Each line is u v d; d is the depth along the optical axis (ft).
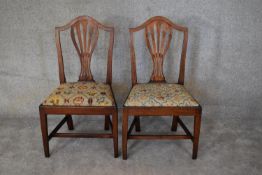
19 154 6.06
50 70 7.45
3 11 6.87
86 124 7.68
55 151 6.19
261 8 6.86
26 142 6.58
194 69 7.43
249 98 7.71
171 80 7.53
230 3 6.82
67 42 7.12
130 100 5.51
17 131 7.14
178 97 5.54
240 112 7.86
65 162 5.76
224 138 6.77
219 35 7.10
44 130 5.66
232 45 7.20
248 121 7.75
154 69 6.46
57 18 6.95
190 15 6.93
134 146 6.44
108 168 5.55
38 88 7.65
